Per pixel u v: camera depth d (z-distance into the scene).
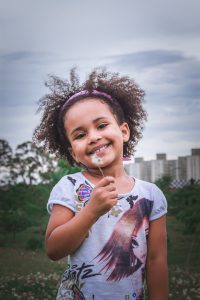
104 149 2.30
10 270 5.84
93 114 2.34
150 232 2.39
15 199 7.94
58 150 2.67
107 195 2.13
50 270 5.93
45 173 8.39
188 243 6.81
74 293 2.27
